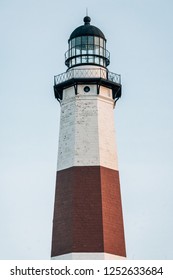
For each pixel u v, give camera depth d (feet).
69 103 219.20
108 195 209.97
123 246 208.03
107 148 215.31
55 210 211.20
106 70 223.10
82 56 223.10
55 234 209.05
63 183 212.23
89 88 218.59
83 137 214.48
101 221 206.28
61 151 216.13
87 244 204.44
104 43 226.79
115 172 214.28
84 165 211.61
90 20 230.27
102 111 218.18
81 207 207.82
